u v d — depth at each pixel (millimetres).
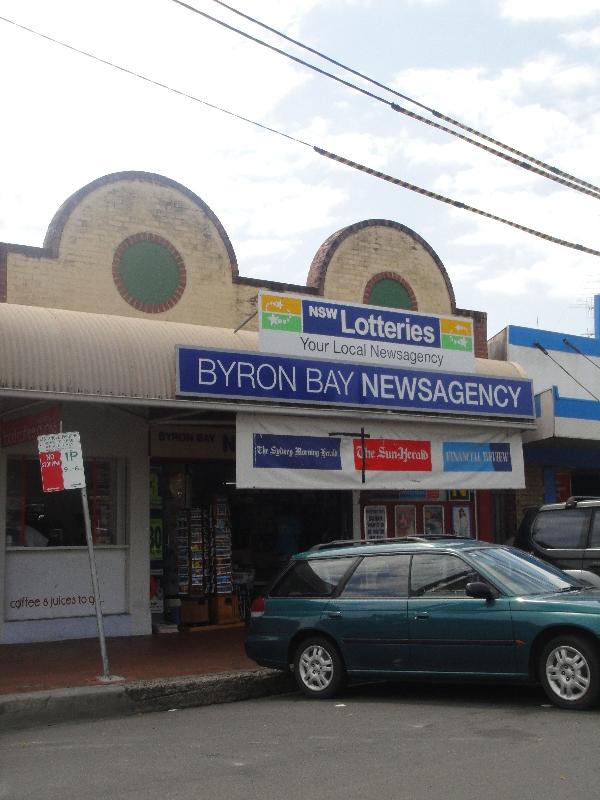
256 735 8688
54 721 9852
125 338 12633
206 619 15695
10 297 14031
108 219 15016
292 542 17359
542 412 17250
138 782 7082
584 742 7746
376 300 18094
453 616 9688
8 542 14039
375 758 7512
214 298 15945
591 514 13000
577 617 9039
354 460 14250
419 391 14914
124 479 15164
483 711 9328
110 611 14781
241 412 13250
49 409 12188
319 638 10547
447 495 18922
